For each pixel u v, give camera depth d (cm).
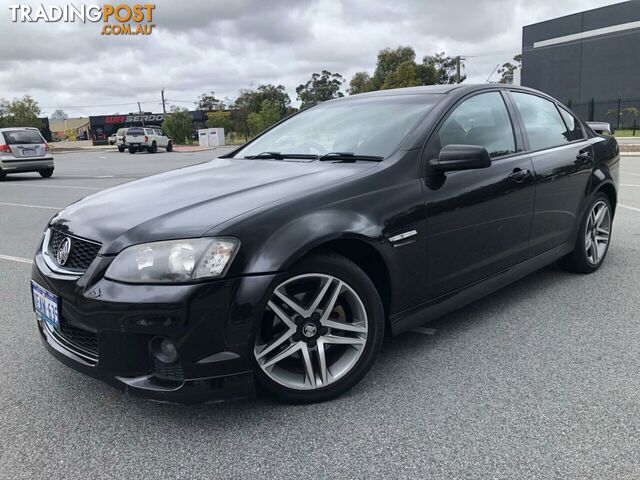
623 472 213
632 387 277
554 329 352
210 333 235
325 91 7838
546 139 411
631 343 328
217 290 234
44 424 261
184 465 228
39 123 6291
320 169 309
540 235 394
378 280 295
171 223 248
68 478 221
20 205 1003
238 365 241
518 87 411
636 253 525
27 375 311
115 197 305
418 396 275
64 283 254
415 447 234
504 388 280
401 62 6288
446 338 344
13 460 234
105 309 236
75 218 283
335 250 273
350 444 238
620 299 402
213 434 248
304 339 265
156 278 233
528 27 4409
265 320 255
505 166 355
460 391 279
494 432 242
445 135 327
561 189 407
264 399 275
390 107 359
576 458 223
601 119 3975
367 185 284
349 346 278
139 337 238
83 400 282
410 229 293
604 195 467
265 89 7469
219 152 3556
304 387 266
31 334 372
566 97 4197
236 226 243
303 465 225
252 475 220
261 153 382
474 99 361
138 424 259
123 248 243
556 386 280
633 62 3738
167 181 328
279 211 255
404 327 303
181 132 5816
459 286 333
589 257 459
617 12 3784
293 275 251
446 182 314
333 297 266
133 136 3531
